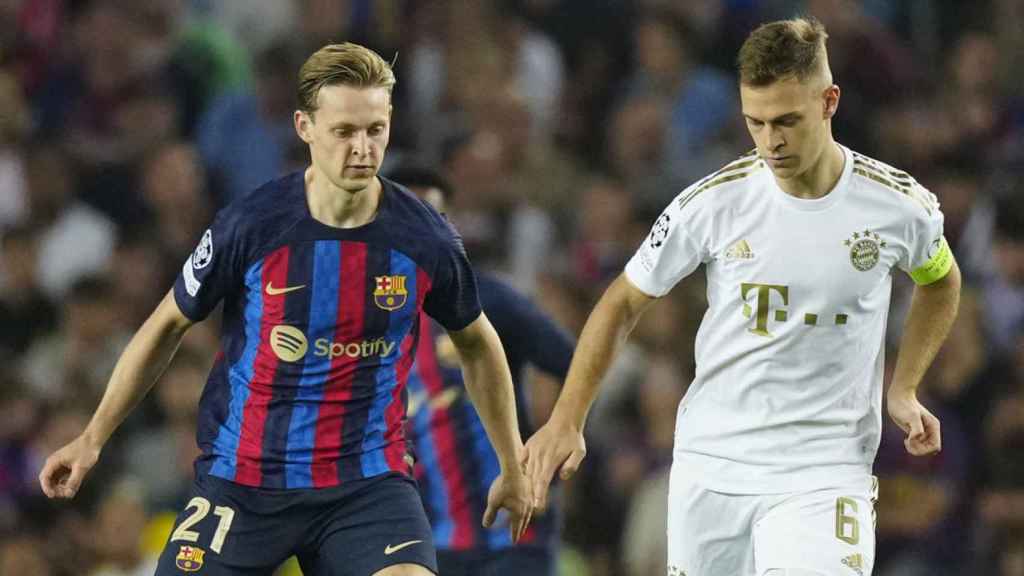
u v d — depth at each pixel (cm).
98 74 4838
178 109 4903
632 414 3888
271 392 2008
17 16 4928
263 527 2019
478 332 2064
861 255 2061
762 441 2114
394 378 2036
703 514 2158
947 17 5316
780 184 2062
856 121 4838
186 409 3769
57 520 3538
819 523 2075
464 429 2495
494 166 4388
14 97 4753
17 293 4300
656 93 4934
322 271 1981
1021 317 4156
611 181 4684
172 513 3678
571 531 3834
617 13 5109
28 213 4641
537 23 5153
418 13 4972
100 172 4681
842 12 5019
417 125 4750
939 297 2169
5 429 3812
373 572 1983
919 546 3662
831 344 2081
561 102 5028
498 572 2495
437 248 2008
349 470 2023
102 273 4262
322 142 1931
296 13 5194
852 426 2114
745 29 5062
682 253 2119
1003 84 5034
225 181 4697
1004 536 3616
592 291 4256
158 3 4969
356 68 1922
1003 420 3712
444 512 2497
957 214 4488
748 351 2100
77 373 4025
